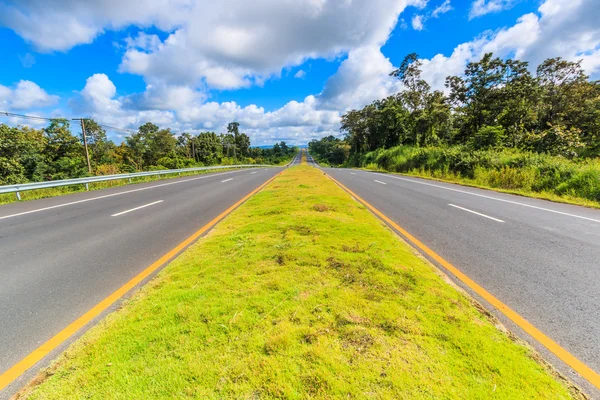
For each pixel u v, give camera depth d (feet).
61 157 95.55
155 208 26.43
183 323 7.63
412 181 50.65
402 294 9.07
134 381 5.86
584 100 81.87
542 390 5.65
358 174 69.82
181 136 215.10
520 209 24.80
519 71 87.56
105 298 9.99
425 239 16.19
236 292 9.18
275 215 20.17
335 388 5.52
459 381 5.74
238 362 6.21
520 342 7.23
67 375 6.20
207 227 19.54
